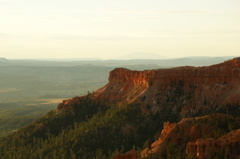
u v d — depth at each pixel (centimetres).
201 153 17838
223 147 17675
